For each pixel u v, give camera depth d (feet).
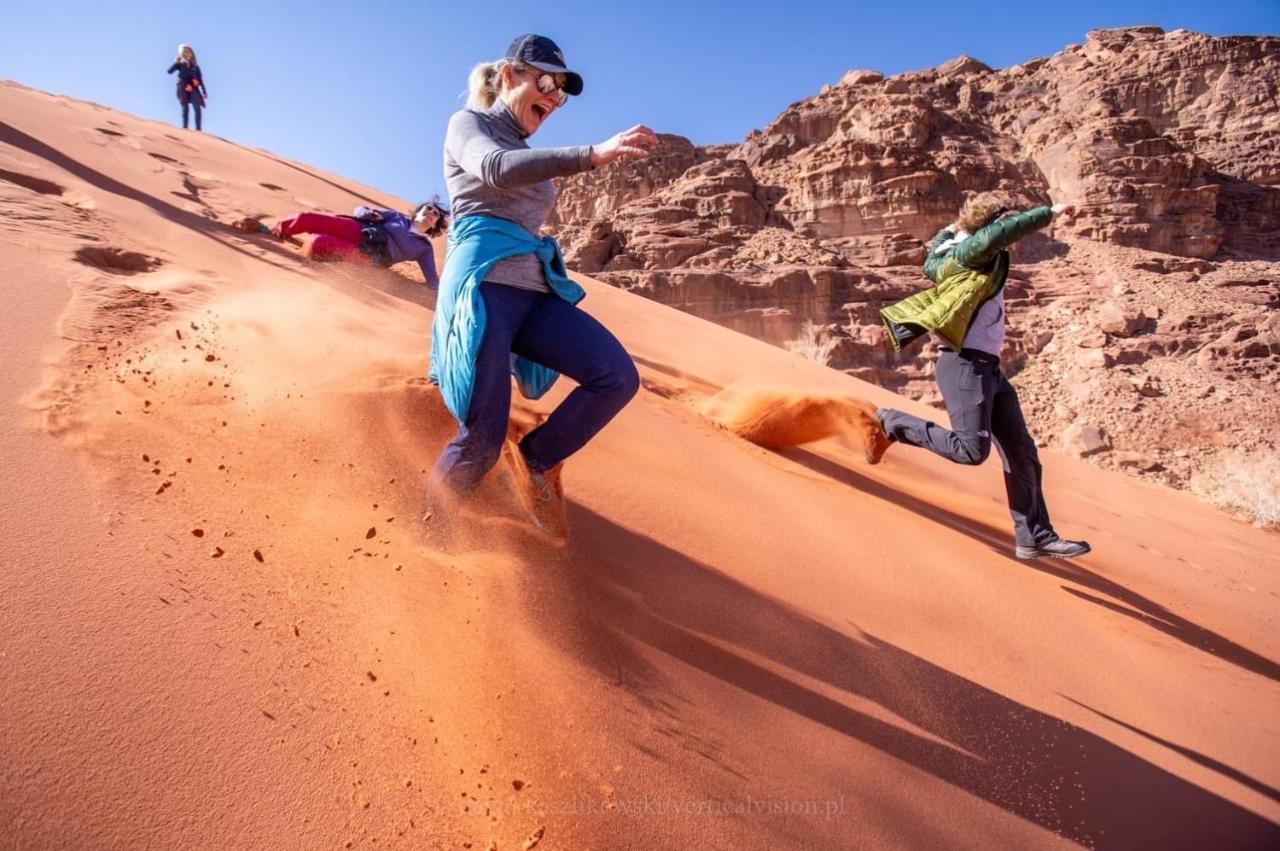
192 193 26.03
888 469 21.22
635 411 15.94
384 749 5.88
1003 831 7.39
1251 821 8.89
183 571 6.85
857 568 11.68
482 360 8.44
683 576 9.64
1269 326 160.15
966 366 15.70
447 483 8.39
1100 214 222.07
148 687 5.69
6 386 8.91
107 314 11.84
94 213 18.06
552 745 6.42
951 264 15.81
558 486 9.50
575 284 9.30
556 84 9.05
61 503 7.22
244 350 11.81
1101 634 12.67
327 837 5.18
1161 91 269.64
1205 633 15.61
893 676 9.09
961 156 246.27
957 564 13.39
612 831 5.92
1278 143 251.39
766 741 7.37
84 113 34.73
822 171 239.30
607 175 305.32
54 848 4.57
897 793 7.35
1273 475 114.01
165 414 9.32
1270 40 270.67
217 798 5.18
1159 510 34.83
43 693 5.36
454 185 9.00
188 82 54.19
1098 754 9.04
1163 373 154.92
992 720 8.93
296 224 21.71
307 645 6.52
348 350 12.62
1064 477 33.06
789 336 191.72
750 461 15.90
